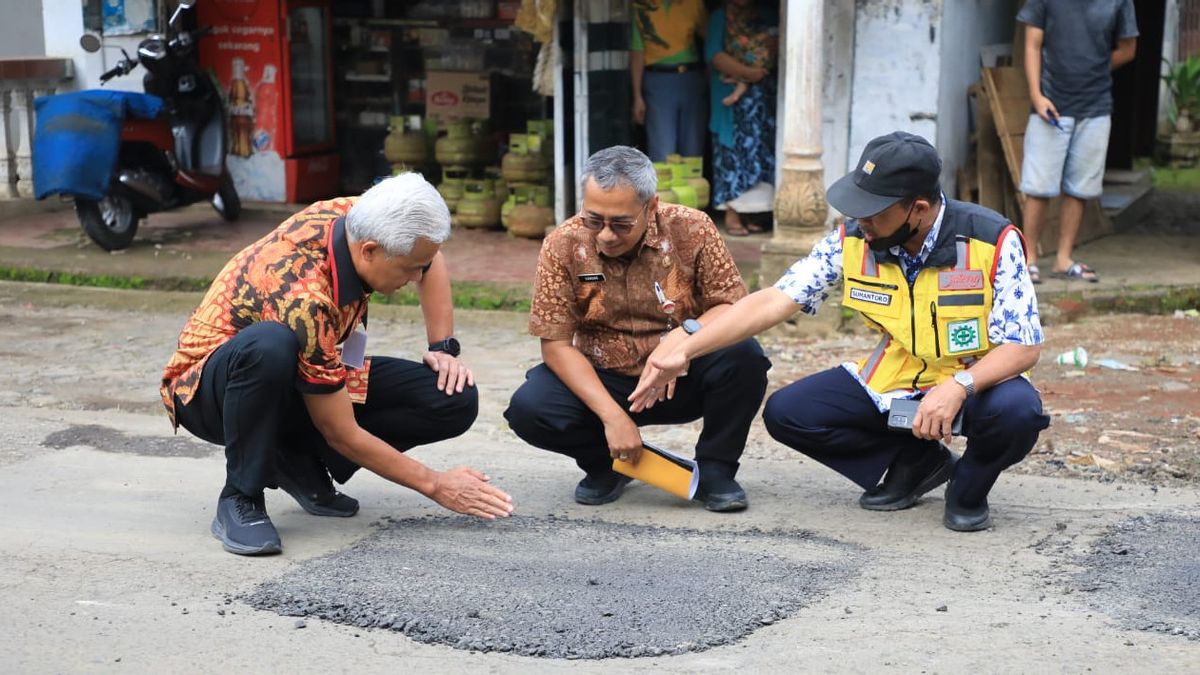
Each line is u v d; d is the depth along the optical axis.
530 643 3.48
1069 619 3.66
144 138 9.43
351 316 4.12
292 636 3.57
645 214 4.38
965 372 4.21
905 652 3.45
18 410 6.29
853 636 3.55
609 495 4.84
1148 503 4.78
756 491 5.01
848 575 4.02
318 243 4.05
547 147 9.91
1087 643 3.49
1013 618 3.67
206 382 4.12
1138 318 7.82
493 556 4.19
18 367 7.19
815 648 3.48
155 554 4.21
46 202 11.01
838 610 3.74
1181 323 7.70
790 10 7.37
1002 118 8.46
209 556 4.18
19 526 4.50
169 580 3.97
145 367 7.21
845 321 7.59
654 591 3.86
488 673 3.34
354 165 11.70
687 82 9.62
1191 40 14.77
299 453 4.57
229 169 11.26
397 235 3.87
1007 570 4.07
